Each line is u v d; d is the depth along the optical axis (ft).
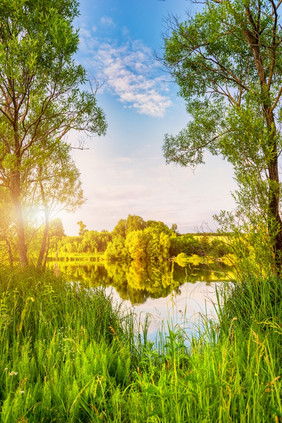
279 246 22.57
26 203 41.04
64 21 30.94
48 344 13.51
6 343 13.21
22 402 8.10
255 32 27.68
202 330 13.91
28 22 30.07
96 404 9.07
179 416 6.52
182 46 33.86
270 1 25.39
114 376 11.94
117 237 274.36
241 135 24.22
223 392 7.57
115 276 90.79
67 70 33.35
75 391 9.00
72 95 36.81
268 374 8.02
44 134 38.17
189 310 19.48
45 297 20.89
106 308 20.49
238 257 21.18
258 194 23.26
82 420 8.83
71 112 38.40
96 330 17.74
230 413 7.17
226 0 27.30
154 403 7.61
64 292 24.27
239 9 27.99
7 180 34.01
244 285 17.69
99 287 26.27
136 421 7.03
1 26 29.96
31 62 29.04
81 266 174.29
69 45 30.42
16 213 35.55
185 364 11.36
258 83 26.81
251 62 34.37
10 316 16.51
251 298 15.79
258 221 22.81
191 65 36.22
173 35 33.32
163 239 189.06
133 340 17.63
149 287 53.98
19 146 33.83
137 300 38.19
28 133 39.75
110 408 8.45
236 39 33.37
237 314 14.76
